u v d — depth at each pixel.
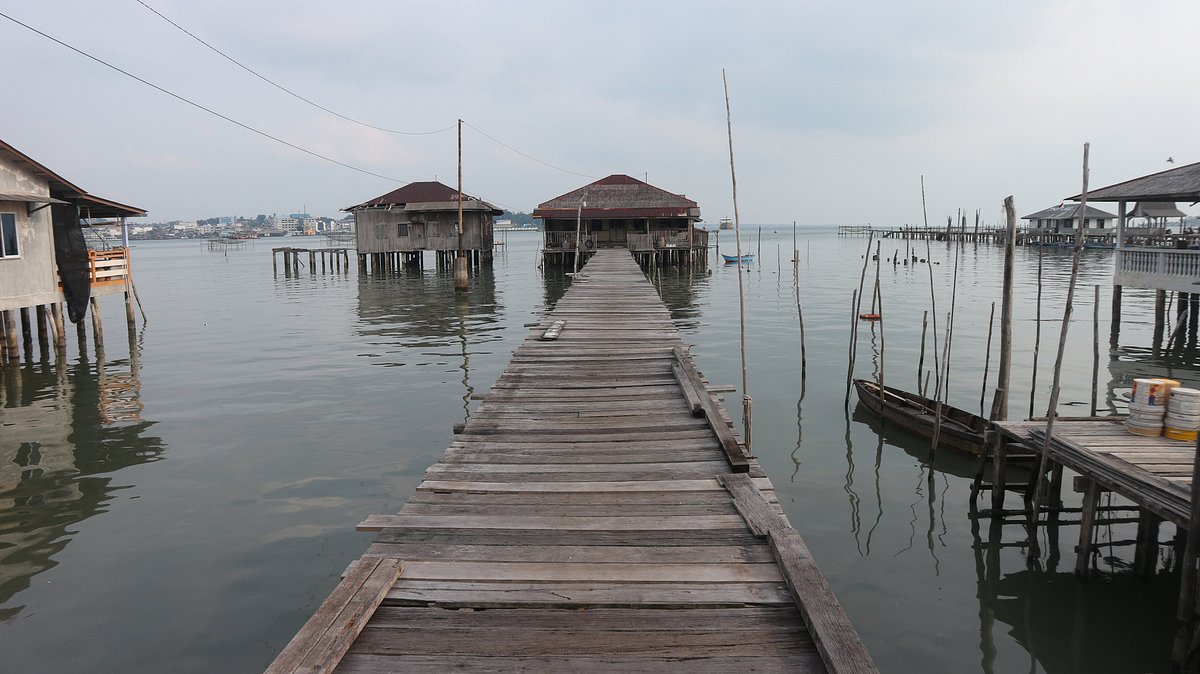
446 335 24.31
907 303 31.75
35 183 19.31
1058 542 8.42
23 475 10.59
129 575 7.52
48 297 19.80
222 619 6.68
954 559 8.00
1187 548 5.74
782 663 3.73
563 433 7.84
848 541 8.45
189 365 19.31
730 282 43.34
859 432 12.67
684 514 5.64
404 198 54.28
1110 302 30.98
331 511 9.20
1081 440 7.97
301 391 16.05
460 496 6.05
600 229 51.75
